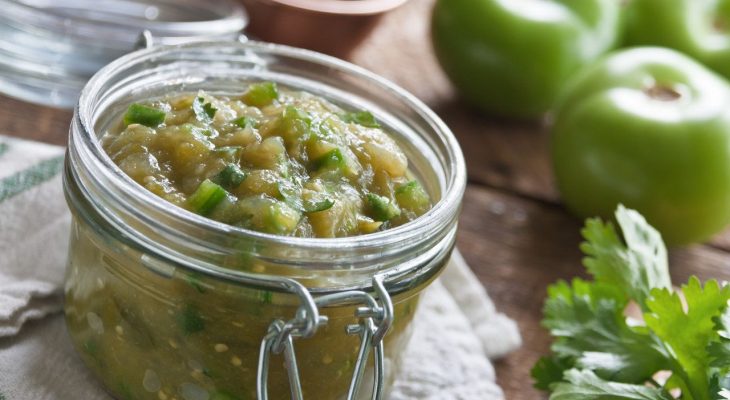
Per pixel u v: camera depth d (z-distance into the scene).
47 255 0.47
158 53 0.46
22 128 0.54
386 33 0.69
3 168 0.48
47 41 0.56
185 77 0.47
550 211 0.59
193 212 0.41
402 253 0.41
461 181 0.44
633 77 0.58
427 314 0.49
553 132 0.59
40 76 0.56
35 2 0.58
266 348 0.39
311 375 0.41
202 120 0.43
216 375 0.41
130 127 0.43
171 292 0.40
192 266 0.40
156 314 0.41
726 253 0.59
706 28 0.65
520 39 0.62
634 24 0.65
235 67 0.48
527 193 0.60
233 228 0.40
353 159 0.44
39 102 0.56
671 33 0.64
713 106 0.57
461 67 0.63
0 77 0.56
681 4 0.65
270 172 0.42
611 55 0.60
